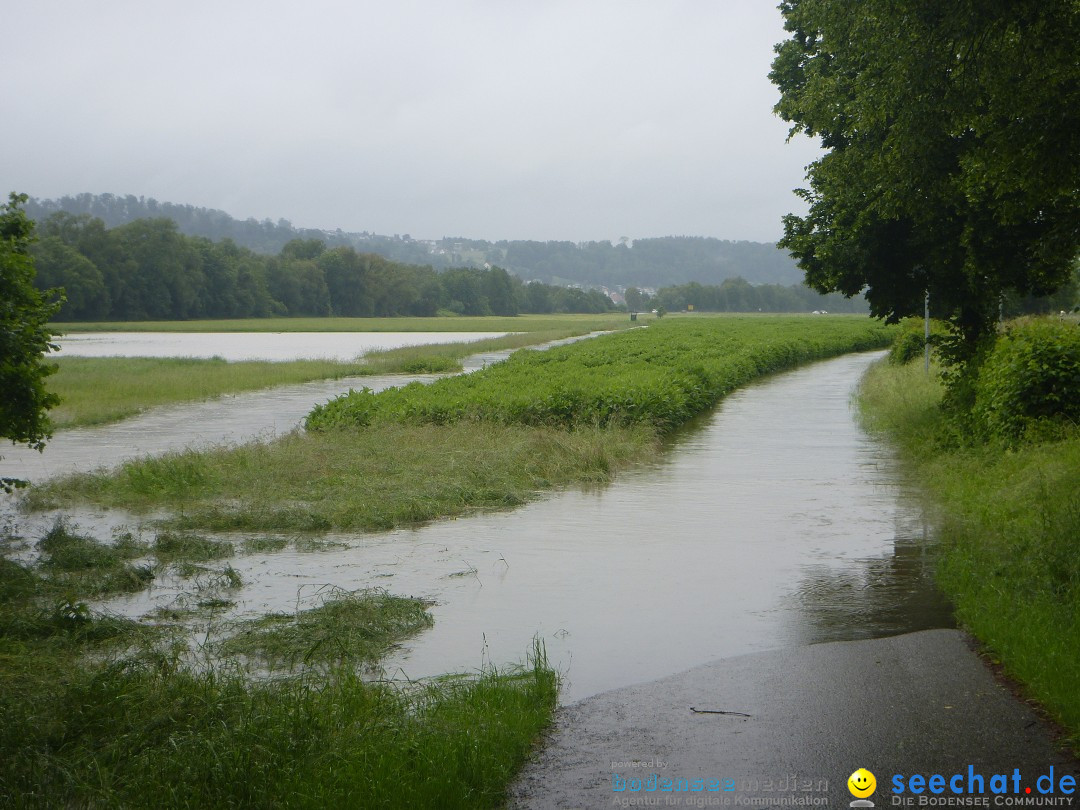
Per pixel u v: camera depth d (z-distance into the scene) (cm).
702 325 8519
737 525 1173
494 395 2144
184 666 700
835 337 5884
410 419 1964
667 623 794
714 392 2755
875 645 721
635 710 604
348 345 7162
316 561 1033
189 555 1051
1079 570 766
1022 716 569
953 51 1017
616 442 1731
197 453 1633
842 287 1962
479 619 816
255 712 574
